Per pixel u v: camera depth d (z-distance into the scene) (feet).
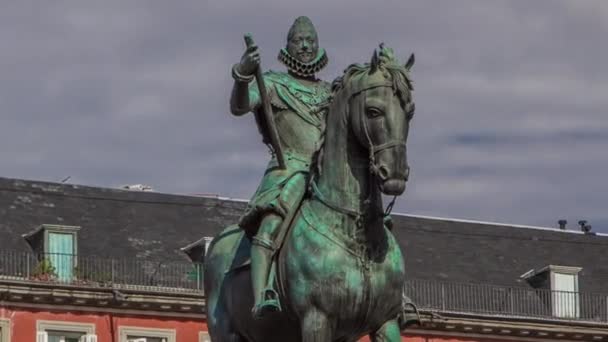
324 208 48.49
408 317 50.39
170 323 183.42
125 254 184.34
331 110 48.70
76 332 179.11
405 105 47.57
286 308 48.91
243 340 51.03
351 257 48.08
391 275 48.44
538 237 210.59
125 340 180.86
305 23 51.80
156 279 183.83
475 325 197.26
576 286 204.85
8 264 178.50
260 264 48.70
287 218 49.08
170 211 191.11
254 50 49.57
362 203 48.21
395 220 205.77
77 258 181.57
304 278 48.16
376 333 48.78
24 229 181.78
